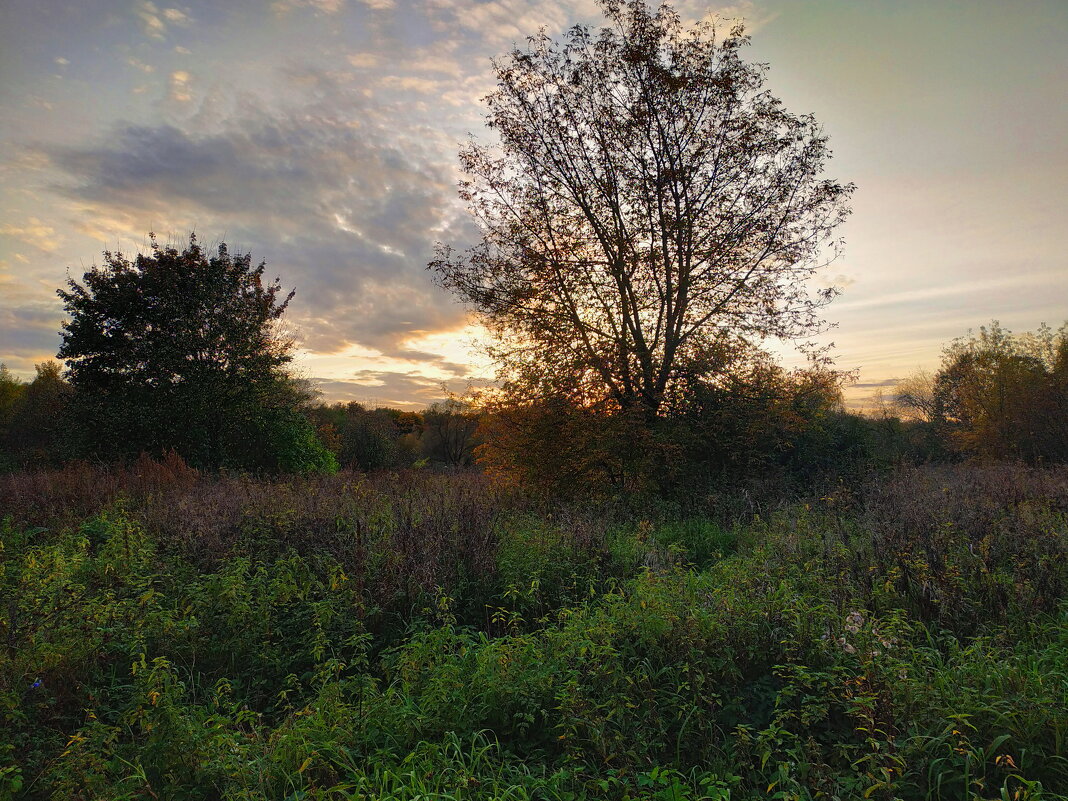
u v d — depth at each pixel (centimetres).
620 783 375
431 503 1130
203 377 2386
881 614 626
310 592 733
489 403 1766
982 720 407
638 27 1650
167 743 419
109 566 766
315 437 2756
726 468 1616
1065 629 552
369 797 375
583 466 1594
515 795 383
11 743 432
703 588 695
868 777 360
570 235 1691
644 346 1652
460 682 489
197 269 2473
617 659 516
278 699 555
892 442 2670
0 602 611
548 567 830
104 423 2238
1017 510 945
